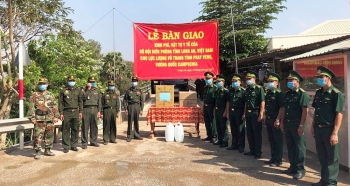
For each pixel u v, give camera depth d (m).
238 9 20.14
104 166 5.49
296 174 4.75
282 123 5.14
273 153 5.60
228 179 4.71
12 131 6.52
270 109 5.57
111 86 7.74
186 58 10.51
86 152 6.69
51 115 6.31
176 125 7.94
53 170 5.25
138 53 10.49
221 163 5.69
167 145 7.46
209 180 4.66
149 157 6.18
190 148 7.11
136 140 8.14
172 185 4.43
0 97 14.99
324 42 8.11
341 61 5.13
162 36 10.53
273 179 4.71
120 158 6.10
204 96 8.01
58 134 8.03
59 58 13.84
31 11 16.41
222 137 7.29
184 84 15.70
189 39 10.51
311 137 6.45
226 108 7.13
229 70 19.38
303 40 15.02
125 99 8.14
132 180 4.67
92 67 15.18
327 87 4.32
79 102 6.94
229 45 18.98
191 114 8.16
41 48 13.55
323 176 4.30
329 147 4.22
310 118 6.47
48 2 17.22
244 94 6.66
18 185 4.50
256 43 18.84
